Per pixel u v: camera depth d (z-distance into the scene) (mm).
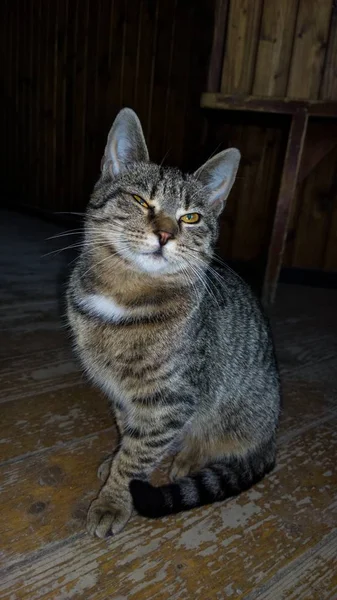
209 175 421
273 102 674
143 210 372
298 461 406
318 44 646
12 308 682
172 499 319
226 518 331
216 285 430
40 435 397
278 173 930
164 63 1054
